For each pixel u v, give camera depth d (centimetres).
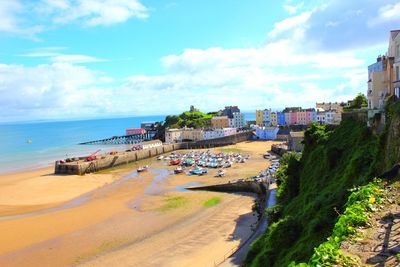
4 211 5872
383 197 1483
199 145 16075
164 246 4075
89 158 11112
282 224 2369
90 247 4156
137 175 9525
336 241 1163
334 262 1026
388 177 1783
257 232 3931
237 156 12112
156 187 7662
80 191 7488
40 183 8431
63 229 4841
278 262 2100
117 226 4909
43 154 15150
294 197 3994
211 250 3847
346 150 3353
